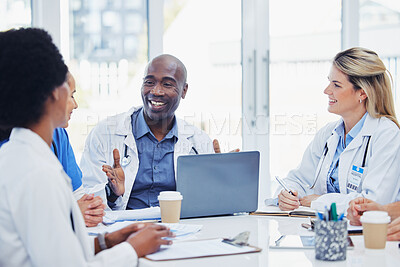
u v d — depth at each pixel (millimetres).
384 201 2010
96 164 2379
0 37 1135
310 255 1316
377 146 2115
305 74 3629
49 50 1146
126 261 1190
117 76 3400
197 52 3539
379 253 1352
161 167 2383
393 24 3676
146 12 3428
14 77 1104
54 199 1066
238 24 3576
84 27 3318
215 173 1886
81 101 3332
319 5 3615
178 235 1544
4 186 1073
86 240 1199
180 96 2475
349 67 2234
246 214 2002
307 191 2461
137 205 2336
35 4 3150
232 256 1296
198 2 3514
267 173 3609
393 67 3666
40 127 1163
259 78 3578
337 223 1261
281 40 3605
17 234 1076
